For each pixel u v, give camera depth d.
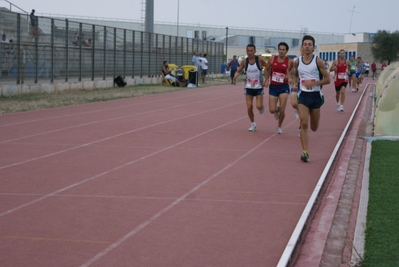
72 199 6.93
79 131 13.01
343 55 18.64
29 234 5.59
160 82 38.09
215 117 16.42
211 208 6.59
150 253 5.09
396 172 8.44
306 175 8.45
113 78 31.58
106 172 8.48
